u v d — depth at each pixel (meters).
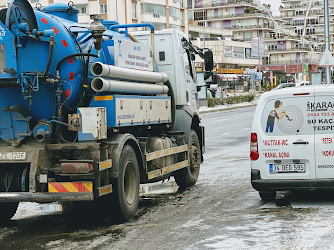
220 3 138.50
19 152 7.14
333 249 5.75
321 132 8.12
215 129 26.31
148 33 10.79
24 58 6.83
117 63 7.75
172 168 9.66
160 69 10.73
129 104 7.99
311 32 186.50
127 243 6.31
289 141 8.18
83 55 7.26
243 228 6.86
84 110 7.11
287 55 143.75
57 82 7.26
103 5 66.69
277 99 8.30
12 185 7.11
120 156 7.48
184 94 10.85
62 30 7.32
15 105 7.27
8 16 6.60
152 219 7.71
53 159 7.25
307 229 6.66
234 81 103.50
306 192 9.41
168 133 10.16
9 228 7.48
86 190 6.92
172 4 80.38
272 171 8.26
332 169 8.07
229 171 12.52
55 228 7.35
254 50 73.44
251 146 8.38
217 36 116.00
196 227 7.02
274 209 8.00
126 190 7.82
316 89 8.16
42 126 7.16
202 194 9.70
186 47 11.16
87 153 7.17
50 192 6.95
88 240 6.54
